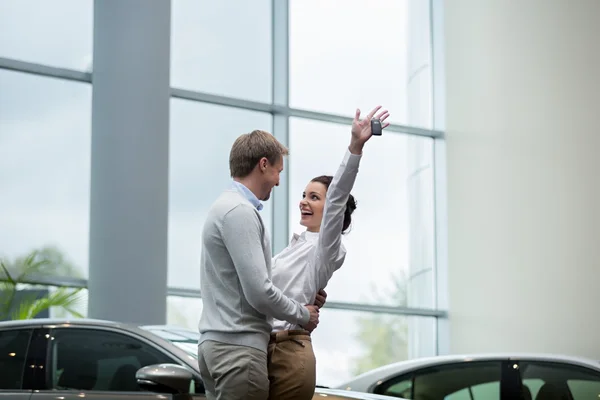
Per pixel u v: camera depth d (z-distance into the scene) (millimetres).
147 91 10438
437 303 13758
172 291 11484
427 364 6703
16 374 4625
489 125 13164
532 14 12625
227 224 2975
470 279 13273
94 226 10336
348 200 3420
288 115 12812
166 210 10383
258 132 3199
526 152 12562
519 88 12750
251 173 3150
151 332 4711
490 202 13039
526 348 12344
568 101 12016
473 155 13391
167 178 10453
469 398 6562
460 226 13508
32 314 9547
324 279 3203
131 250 10078
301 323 3037
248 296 2930
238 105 12445
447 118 13875
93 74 10805
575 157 11867
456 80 13758
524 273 12461
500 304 12781
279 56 12883
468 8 13648
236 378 2957
